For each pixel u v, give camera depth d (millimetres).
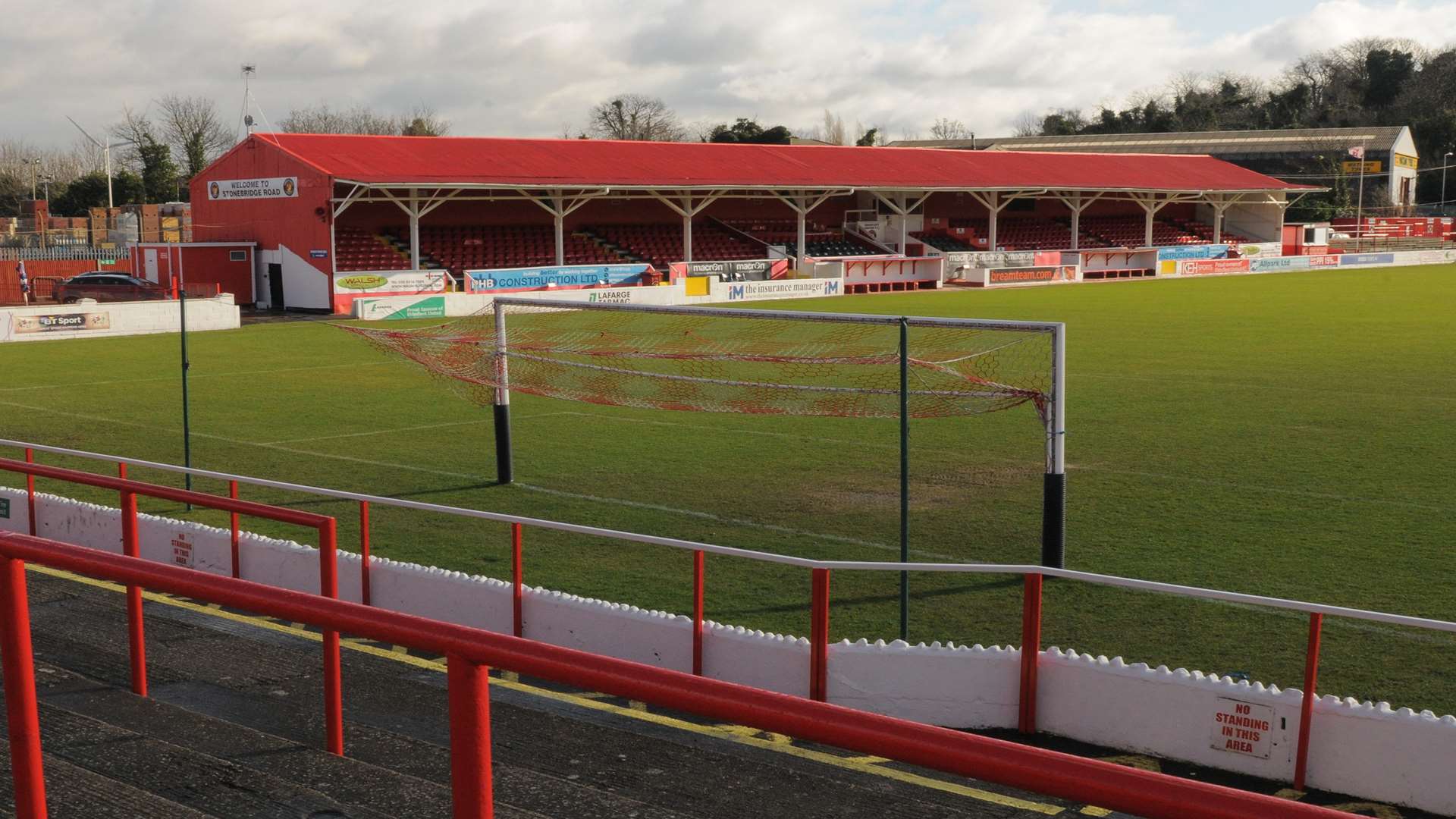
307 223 41719
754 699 2209
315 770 4574
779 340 26141
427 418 20938
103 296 40250
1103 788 1920
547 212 52312
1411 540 12422
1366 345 30656
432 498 14914
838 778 6262
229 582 2895
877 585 11000
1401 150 96438
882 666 7898
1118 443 18078
